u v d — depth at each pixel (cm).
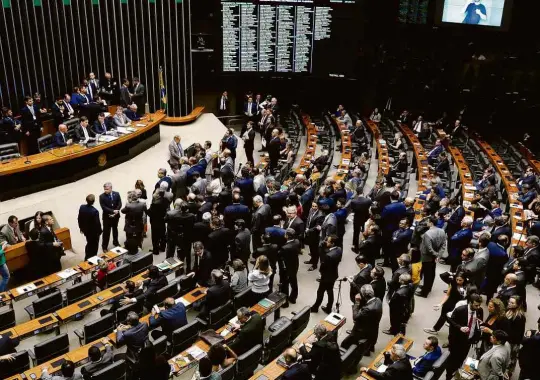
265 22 2294
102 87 2130
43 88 2031
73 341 1045
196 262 1148
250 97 2347
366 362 989
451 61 2475
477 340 917
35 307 1000
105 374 804
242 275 1038
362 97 2697
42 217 1160
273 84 2623
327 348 771
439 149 1905
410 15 2470
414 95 2614
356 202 1353
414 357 952
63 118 1848
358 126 2080
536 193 1530
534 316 1147
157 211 1292
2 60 1911
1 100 1939
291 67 2375
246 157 2077
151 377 779
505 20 2220
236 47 2314
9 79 1942
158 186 1385
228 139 1803
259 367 956
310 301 1177
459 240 1189
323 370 767
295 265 1103
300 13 2300
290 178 1647
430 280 1188
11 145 1623
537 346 835
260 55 2341
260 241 1280
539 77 2222
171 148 1698
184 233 1212
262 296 1025
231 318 1002
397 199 1259
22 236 1230
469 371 869
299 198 1409
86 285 1054
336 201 1366
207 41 2469
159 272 1038
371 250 1114
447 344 1038
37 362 886
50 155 1641
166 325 927
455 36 2428
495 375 795
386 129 2403
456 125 2266
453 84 2500
